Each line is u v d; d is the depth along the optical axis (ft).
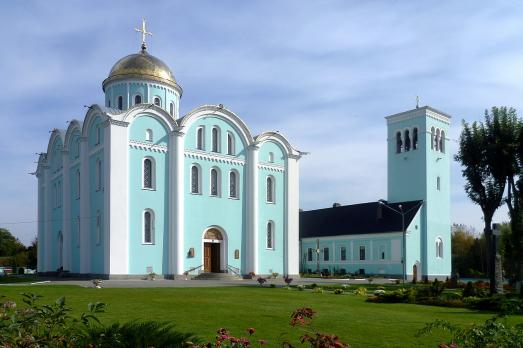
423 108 236.43
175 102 190.19
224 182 173.58
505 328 31.63
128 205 150.92
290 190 188.24
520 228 129.90
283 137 188.44
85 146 164.96
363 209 265.75
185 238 161.58
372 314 67.10
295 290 114.83
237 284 134.00
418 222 231.91
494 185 132.67
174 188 159.84
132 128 154.71
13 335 24.64
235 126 177.78
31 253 330.13
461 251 306.96
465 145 133.59
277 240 183.83
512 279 141.49
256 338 46.32
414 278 194.80
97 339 29.53
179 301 75.56
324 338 23.03
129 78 180.75
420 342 46.62
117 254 146.51
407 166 242.17
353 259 255.09
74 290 95.61
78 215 171.53
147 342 31.91
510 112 130.52
